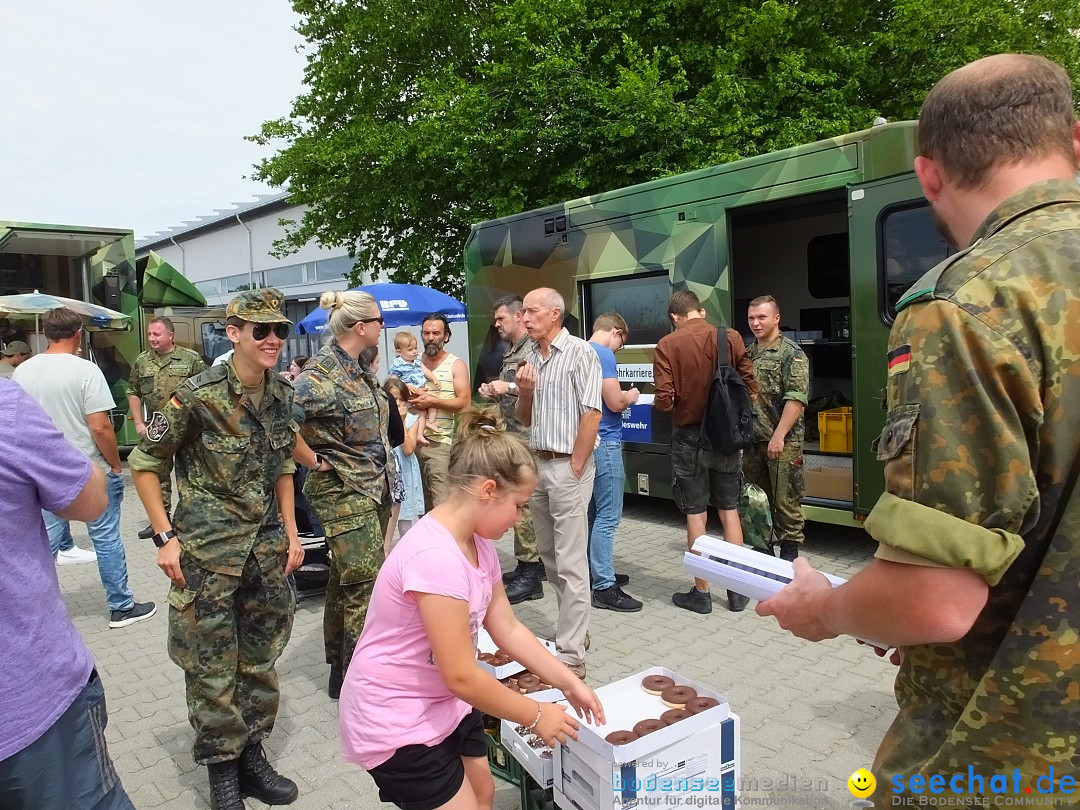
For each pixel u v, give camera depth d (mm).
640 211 6691
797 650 4305
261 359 2801
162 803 3146
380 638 2084
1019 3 11789
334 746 3512
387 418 3811
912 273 5031
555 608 5246
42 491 1803
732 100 10797
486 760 2361
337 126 14648
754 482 5496
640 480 7043
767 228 8211
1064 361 1047
